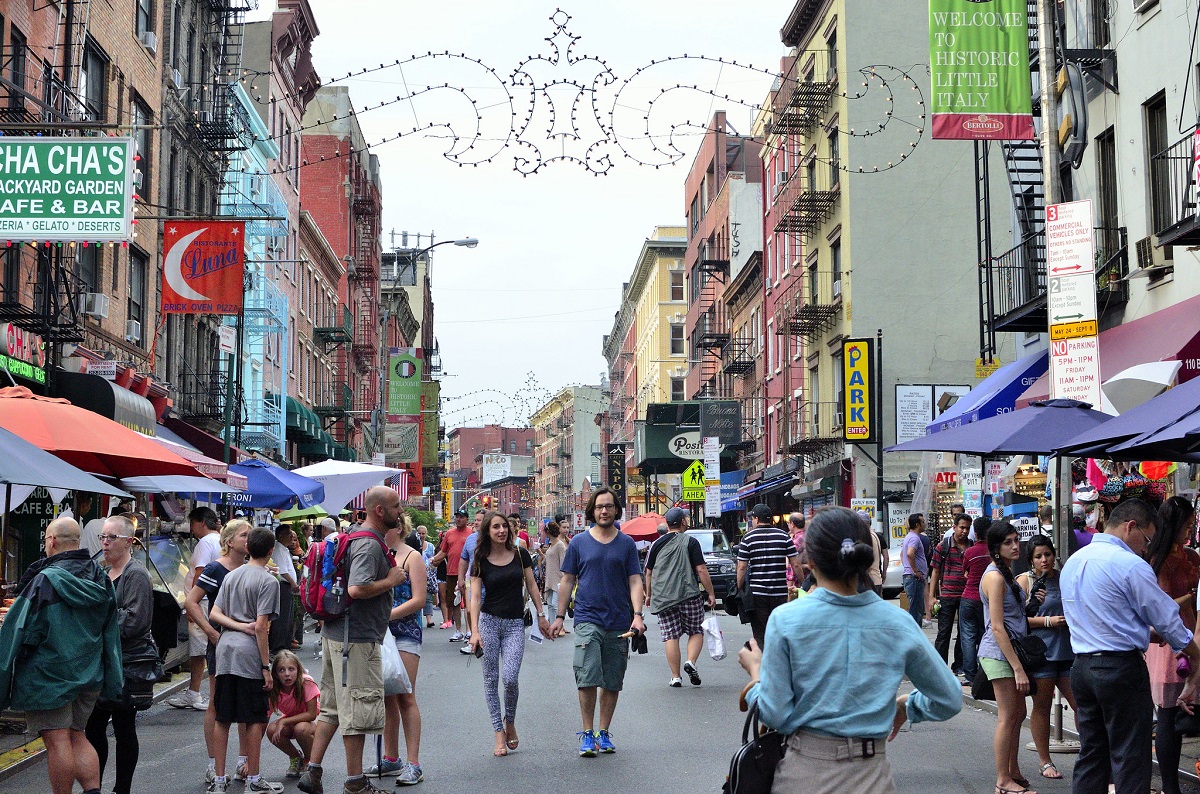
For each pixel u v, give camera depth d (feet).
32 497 61.41
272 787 29.14
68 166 46.42
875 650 14.30
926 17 122.62
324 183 203.10
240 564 30.89
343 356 191.83
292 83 152.56
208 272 69.82
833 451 124.77
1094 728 23.72
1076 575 23.62
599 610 33.12
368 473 72.74
